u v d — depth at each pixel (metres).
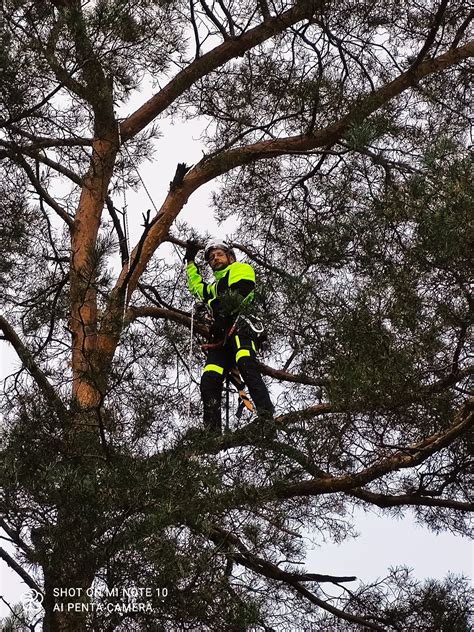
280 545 11.41
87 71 12.84
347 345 11.37
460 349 11.27
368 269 11.86
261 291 12.35
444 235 10.53
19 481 9.92
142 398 11.69
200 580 10.22
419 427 12.59
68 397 10.80
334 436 12.01
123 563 9.92
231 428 11.63
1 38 11.80
